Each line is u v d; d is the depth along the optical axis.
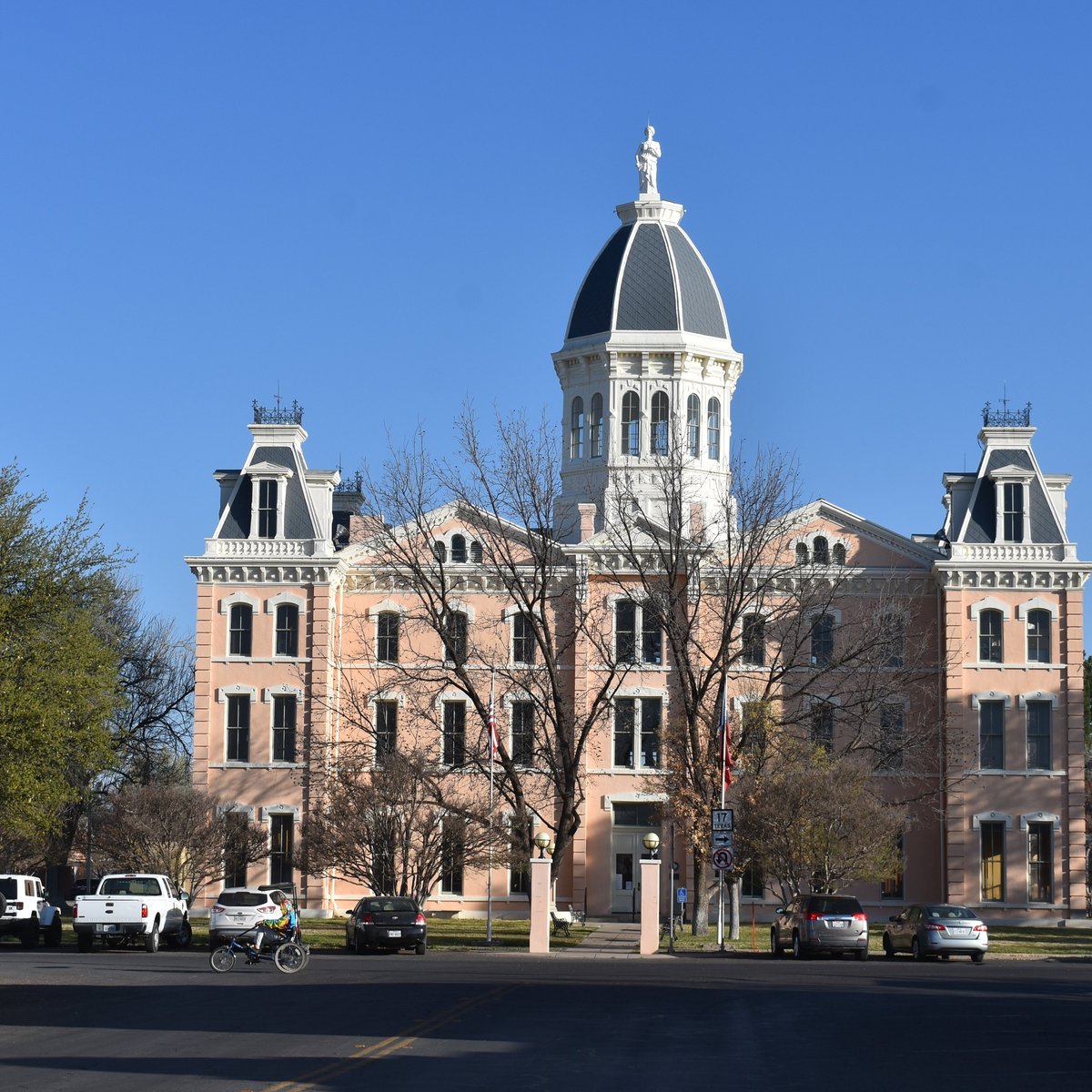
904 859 64.19
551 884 55.28
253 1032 23.84
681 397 71.81
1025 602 64.56
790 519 64.69
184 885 62.53
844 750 57.28
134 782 76.88
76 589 52.91
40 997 30.31
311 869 59.53
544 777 65.25
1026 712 64.19
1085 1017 27.44
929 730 61.47
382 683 67.19
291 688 66.50
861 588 65.94
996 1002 30.52
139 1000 29.64
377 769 59.06
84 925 46.38
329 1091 17.56
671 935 49.78
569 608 66.62
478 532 64.62
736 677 61.09
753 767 55.72
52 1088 17.81
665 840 65.38
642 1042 22.95
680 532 57.00
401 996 30.67
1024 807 63.69
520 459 57.25
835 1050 22.23
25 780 50.41
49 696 51.53
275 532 67.75
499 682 66.44
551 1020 25.95
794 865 53.72
